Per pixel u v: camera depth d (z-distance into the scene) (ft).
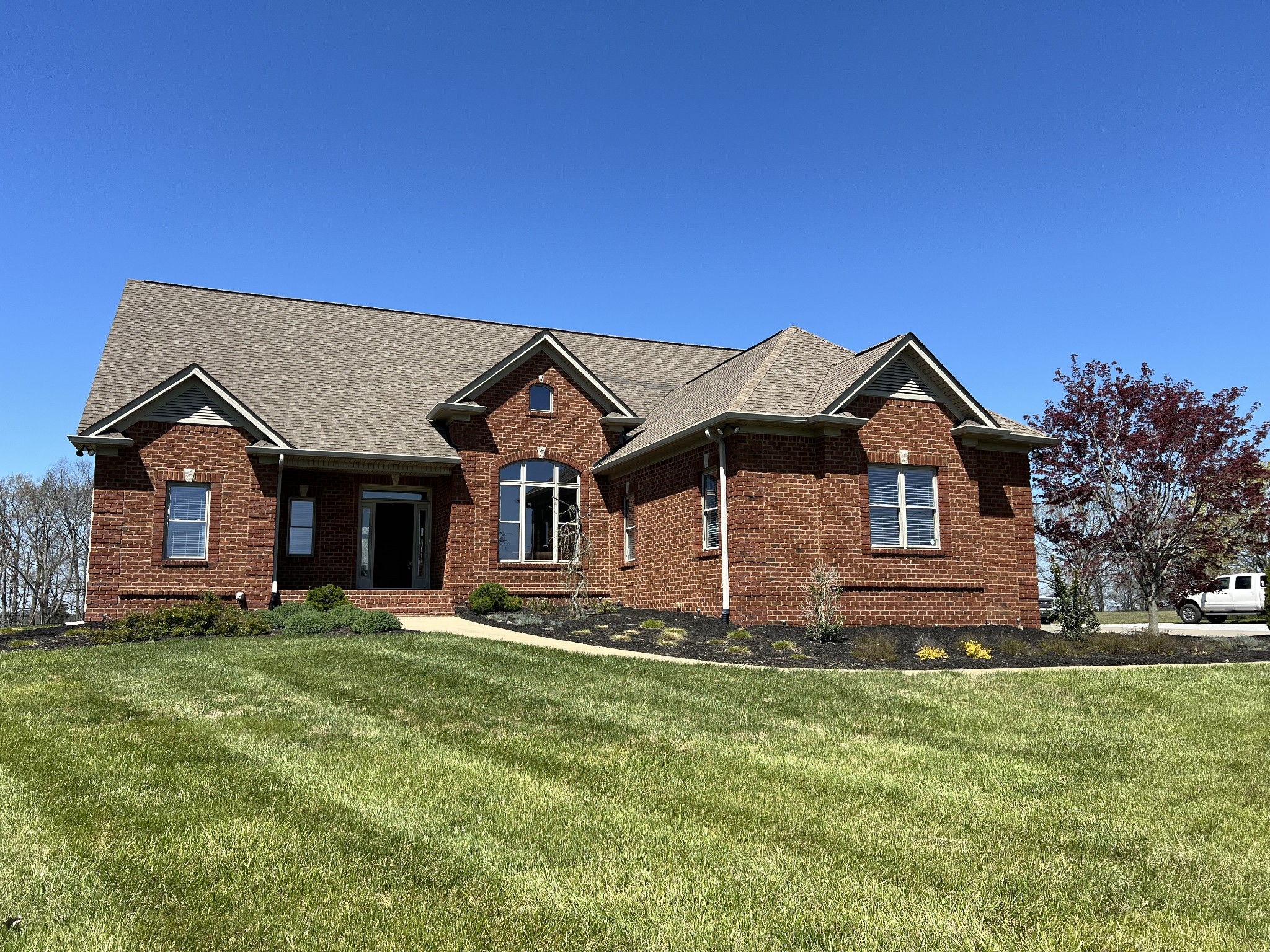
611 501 82.64
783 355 72.79
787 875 19.71
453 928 16.85
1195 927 17.61
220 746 29.27
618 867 19.97
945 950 16.37
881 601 64.85
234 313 87.61
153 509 67.10
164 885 18.48
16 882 18.47
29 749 28.40
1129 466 75.72
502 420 79.25
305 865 19.61
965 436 68.33
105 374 73.26
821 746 30.86
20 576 198.18
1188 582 78.74
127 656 47.57
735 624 62.39
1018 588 70.74
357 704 36.17
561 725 33.04
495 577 77.05
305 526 76.02
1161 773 28.27
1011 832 22.80
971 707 37.37
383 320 94.17
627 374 94.63
